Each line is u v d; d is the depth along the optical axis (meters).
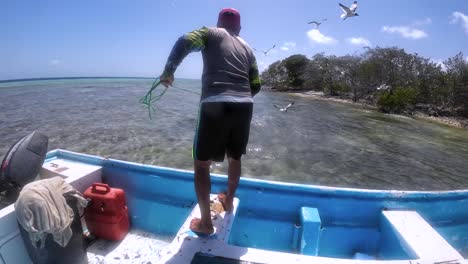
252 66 2.28
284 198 3.28
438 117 32.28
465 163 14.48
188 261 2.00
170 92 44.19
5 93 34.03
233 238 3.35
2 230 2.36
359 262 1.99
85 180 3.40
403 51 41.25
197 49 2.02
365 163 13.34
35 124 16.73
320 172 11.80
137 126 17.27
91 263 2.92
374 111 33.59
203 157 2.11
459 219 3.44
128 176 3.62
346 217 3.24
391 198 3.22
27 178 3.02
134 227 3.57
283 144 15.32
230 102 2.00
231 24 2.28
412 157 14.89
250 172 11.30
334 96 49.34
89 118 19.09
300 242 3.08
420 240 2.49
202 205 2.21
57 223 2.34
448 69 36.09
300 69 61.22
